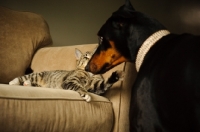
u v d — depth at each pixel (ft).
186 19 15.11
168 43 3.57
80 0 9.83
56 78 6.09
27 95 3.65
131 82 5.17
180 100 2.95
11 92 3.50
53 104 3.88
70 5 9.54
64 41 9.33
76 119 4.09
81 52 6.34
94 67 4.50
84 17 9.93
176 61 3.15
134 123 3.53
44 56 6.96
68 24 9.46
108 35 4.22
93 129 4.38
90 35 10.09
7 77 6.39
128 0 4.38
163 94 3.16
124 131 4.90
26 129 3.43
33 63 7.07
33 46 7.14
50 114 3.75
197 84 2.79
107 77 5.30
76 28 9.68
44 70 6.73
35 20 7.50
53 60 6.72
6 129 3.22
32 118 3.50
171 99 3.05
